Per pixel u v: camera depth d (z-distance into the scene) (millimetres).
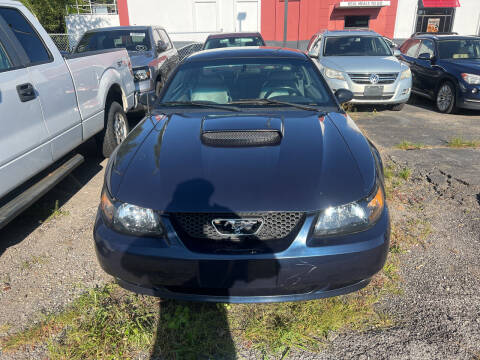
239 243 2061
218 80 3484
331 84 7793
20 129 2982
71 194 4180
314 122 2861
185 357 2117
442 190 4168
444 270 2826
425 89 8844
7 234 3396
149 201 2111
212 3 22281
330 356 2121
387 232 2184
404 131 6625
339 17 22125
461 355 2107
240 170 2248
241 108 3166
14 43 3139
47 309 2492
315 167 2271
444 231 3363
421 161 5062
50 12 20453
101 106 4500
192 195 2100
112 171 2414
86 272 2852
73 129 3828
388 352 2139
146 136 2740
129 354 2148
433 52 8758
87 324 2326
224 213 2047
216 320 2359
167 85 3543
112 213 2191
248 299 2131
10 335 2301
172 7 22484
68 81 3740
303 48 22469
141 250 2076
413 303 2502
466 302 2500
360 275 2113
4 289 2688
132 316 2375
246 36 9906
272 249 2027
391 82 7613
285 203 2043
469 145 5727
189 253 2035
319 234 2062
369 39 8727
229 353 2146
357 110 8414
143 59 7012
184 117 3018
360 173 2270
